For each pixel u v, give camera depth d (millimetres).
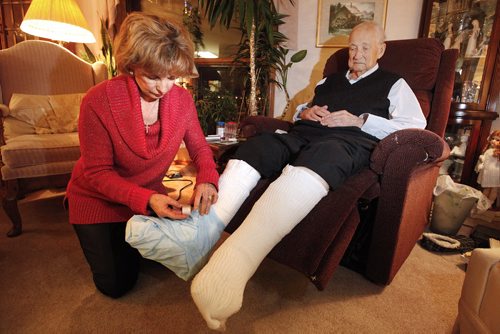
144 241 682
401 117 1136
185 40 709
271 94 2242
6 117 1659
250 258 696
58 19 1975
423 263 1230
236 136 1856
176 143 902
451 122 1742
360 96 1214
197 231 752
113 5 2441
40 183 1446
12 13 2631
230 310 649
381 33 1234
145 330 836
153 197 749
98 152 798
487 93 1769
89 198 905
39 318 873
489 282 587
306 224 859
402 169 889
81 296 973
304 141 1093
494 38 1702
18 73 1842
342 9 2018
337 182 822
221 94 2285
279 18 1985
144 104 830
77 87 2025
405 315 918
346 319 896
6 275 1073
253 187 932
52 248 1268
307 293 1016
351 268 1170
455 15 1797
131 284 1008
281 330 848
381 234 969
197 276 666
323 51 2117
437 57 1349
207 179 867
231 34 2402
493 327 552
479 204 1544
